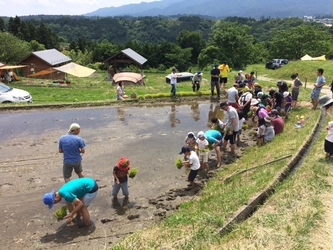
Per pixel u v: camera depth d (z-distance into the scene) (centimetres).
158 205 714
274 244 465
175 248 486
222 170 902
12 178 834
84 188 612
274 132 1127
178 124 1337
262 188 650
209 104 1714
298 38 5984
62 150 743
